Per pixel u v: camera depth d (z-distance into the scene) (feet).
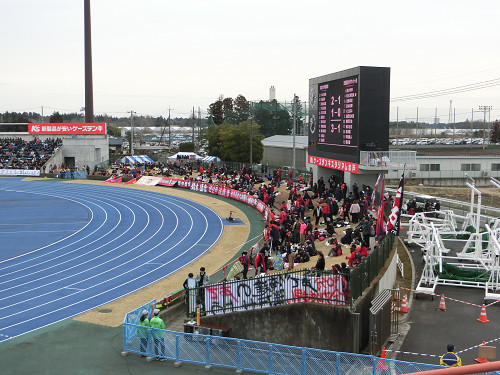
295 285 63.52
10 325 72.28
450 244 107.24
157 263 108.37
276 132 366.43
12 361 59.36
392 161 124.36
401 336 63.62
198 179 226.38
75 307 80.33
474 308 73.46
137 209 178.19
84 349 62.75
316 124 153.99
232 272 82.84
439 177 237.04
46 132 324.80
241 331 65.72
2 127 534.37
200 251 118.93
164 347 58.85
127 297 85.40
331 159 142.61
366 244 89.76
